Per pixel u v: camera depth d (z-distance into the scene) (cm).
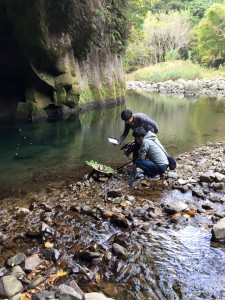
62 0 991
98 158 672
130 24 1662
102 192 493
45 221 394
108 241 352
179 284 283
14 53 1064
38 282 279
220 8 2988
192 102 1692
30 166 620
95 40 1339
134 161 529
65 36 1108
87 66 1417
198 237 359
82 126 1010
